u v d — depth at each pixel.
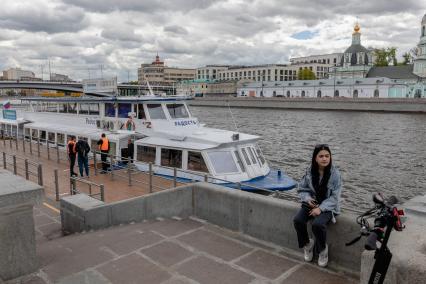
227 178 14.29
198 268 5.71
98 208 8.91
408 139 51.34
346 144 47.78
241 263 5.82
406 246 3.62
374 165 35.09
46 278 5.41
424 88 114.19
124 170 16.95
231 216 7.11
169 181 14.82
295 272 5.47
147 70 180.12
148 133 17.52
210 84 174.25
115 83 21.09
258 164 15.59
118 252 6.41
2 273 5.10
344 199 24.52
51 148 23.06
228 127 67.25
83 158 15.83
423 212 8.60
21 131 27.20
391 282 3.42
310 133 58.22
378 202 3.25
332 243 5.52
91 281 5.40
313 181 5.42
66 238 8.00
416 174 31.45
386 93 117.31
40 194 5.18
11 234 5.12
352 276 5.27
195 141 15.38
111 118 19.70
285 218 6.21
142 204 8.75
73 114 22.50
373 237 3.12
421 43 121.69
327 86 130.12
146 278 5.48
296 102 113.81
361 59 149.25
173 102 18.47
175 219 7.99
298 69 199.88
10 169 18.03
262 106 122.94
